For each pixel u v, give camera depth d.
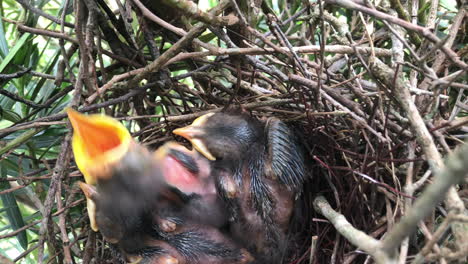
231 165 0.14
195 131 0.14
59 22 0.15
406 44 0.11
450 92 0.15
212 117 0.14
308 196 0.15
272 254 0.14
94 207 0.12
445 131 0.13
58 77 0.15
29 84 0.19
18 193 0.18
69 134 0.13
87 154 0.12
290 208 0.14
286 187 0.13
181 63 0.17
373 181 0.12
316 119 0.14
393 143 0.13
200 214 0.14
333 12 0.17
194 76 0.15
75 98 0.13
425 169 0.13
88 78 0.13
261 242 0.14
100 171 0.12
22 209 0.21
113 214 0.12
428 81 0.14
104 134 0.12
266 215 0.13
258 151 0.14
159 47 0.17
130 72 0.14
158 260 0.13
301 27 0.18
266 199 0.13
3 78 0.14
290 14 0.18
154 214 0.13
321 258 0.13
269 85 0.17
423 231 0.10
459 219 0.08
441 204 0.12
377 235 0.13
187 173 0.14
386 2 0.15
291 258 0.14
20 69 0.16
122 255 0.13
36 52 0.18
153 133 0.16
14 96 0.15
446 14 0.17
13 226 0.16
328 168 0.13
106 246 0.15
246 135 0.14
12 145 0.14
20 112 0.18
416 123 0.11
